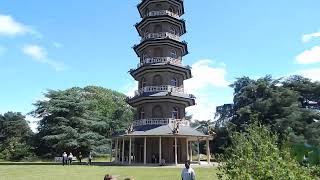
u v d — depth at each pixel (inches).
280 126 2142.0
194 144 2913.4
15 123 3710.6
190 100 2021.4
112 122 2987.2
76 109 2460.6
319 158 163.8
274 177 264.8
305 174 252.1
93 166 1707.7
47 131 2365.9
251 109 2459.4
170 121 1899.6
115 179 368.5
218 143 2508.6
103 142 2455.7
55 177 1110.4
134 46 2145.7
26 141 2549.2
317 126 2219.5
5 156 2689.5
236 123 2486.5
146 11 2240.4
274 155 284.7
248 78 2992.1
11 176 1151.6
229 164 337.4
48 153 2438.5
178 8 2214.6
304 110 2356.1
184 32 2249.0
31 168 1561.3
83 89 3678.6
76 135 2335.1
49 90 2495.1
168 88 1962.4
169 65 1969.7
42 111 2440.9
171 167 1601.9
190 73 2094.0
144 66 1998.0
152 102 1972.2
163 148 1925.4
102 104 3575.3
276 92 2470.5
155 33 2084.2
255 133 354.6
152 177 1096.8
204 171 1337.4
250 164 302.2
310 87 2662.4
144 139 1862.7
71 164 1950.1
